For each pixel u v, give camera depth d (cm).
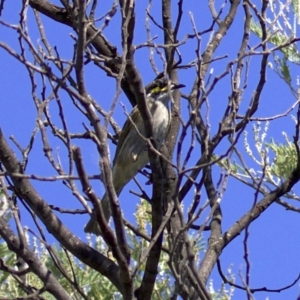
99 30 644
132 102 1010
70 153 620
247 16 821
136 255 932
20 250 662
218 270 813
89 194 600
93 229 898
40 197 706
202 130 872
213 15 941
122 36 649
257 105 733
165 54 918
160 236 688
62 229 719
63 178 596
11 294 859
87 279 932
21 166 686
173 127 943
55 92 623
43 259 923
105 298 935
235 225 823
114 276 725
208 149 659
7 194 656
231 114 732
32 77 679
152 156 692
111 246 623
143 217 970
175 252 677
